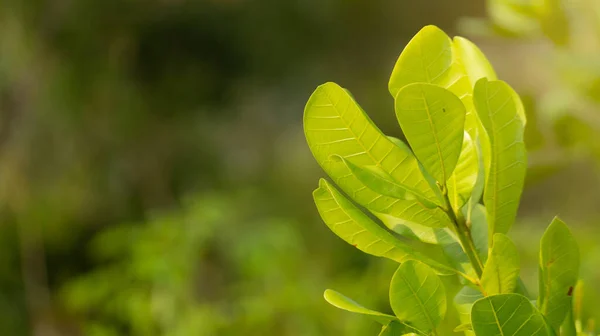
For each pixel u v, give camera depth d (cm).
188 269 313
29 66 435
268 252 325
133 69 463
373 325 266
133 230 335
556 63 165
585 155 170
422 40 99
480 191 102
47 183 455
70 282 397
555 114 169
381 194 97
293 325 294
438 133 96
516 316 96
